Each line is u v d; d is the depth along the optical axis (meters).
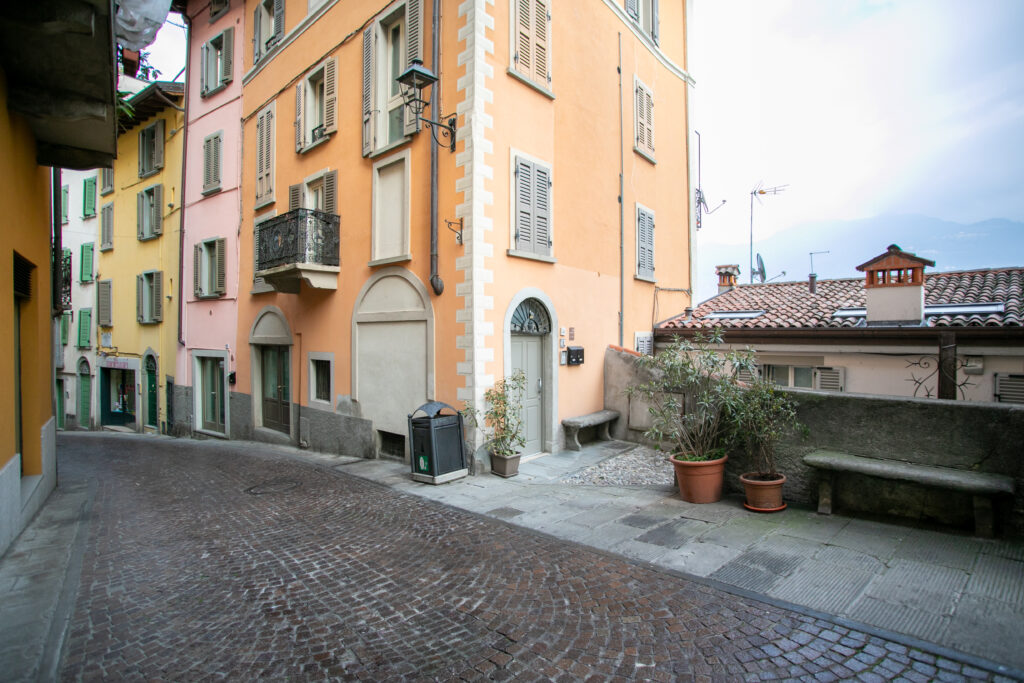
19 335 6.81
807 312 10.52
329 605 3.93
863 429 5.29
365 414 9.52
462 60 7.86
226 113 14.05
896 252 9.04
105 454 11.70
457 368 7.84
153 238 17.05
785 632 3.29
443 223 8.05
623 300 10.94
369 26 9.47
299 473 8.50
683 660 3.06
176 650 3.36
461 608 3.81
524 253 8.35
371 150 9.28
